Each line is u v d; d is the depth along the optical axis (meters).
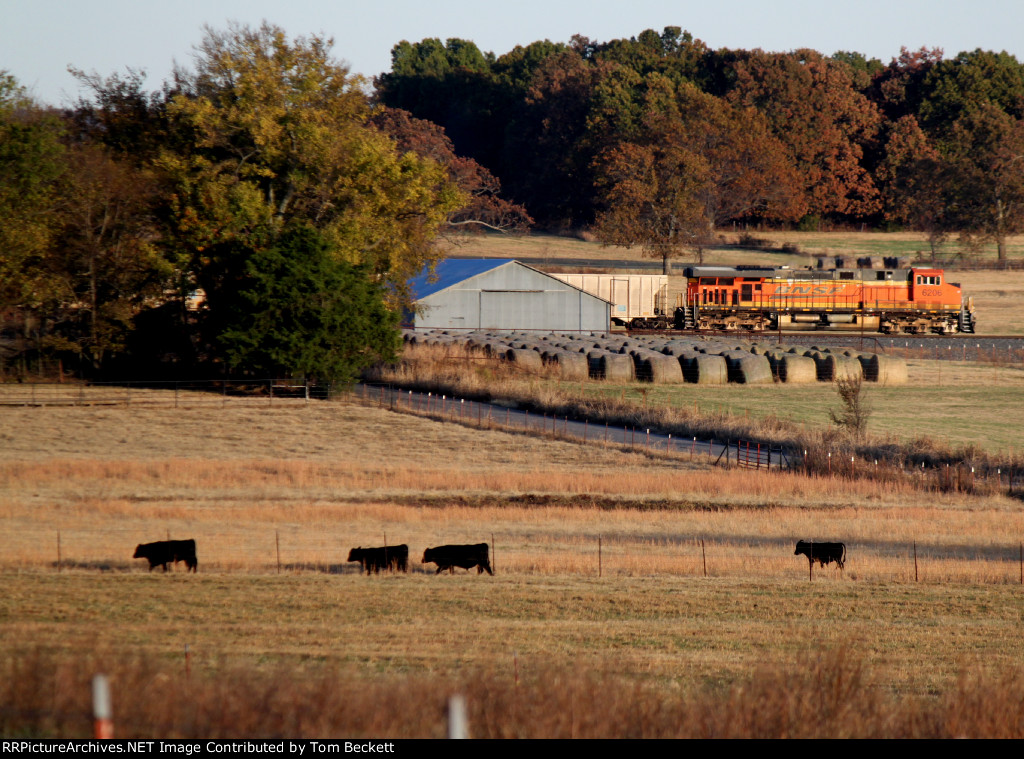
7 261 132.75
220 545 65.50
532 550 66.62
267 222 145.25
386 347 140.00
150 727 25.12
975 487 89.00
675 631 47.44
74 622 44.97
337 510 76.94
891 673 41.00
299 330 133.00
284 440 108.06
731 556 65.88
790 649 44.44
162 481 87.19
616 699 28.58
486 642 44.06
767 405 131.50
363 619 48.03
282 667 33.88
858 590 57.38
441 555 59.56
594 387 143.12
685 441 109.12
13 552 61.50
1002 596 56.66
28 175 134.38
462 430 113.44
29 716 25.34
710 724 27.94
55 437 107.06
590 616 50.12
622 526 74.88
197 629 44.62
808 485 88.62
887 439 105.88
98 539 66.19
